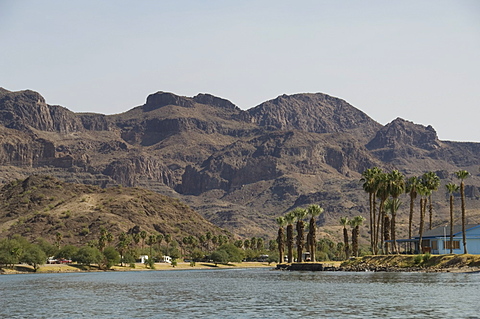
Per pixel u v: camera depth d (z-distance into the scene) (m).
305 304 108.94
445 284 135.50
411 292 121.50
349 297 117.50
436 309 96.31
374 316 91.50
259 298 122.00
